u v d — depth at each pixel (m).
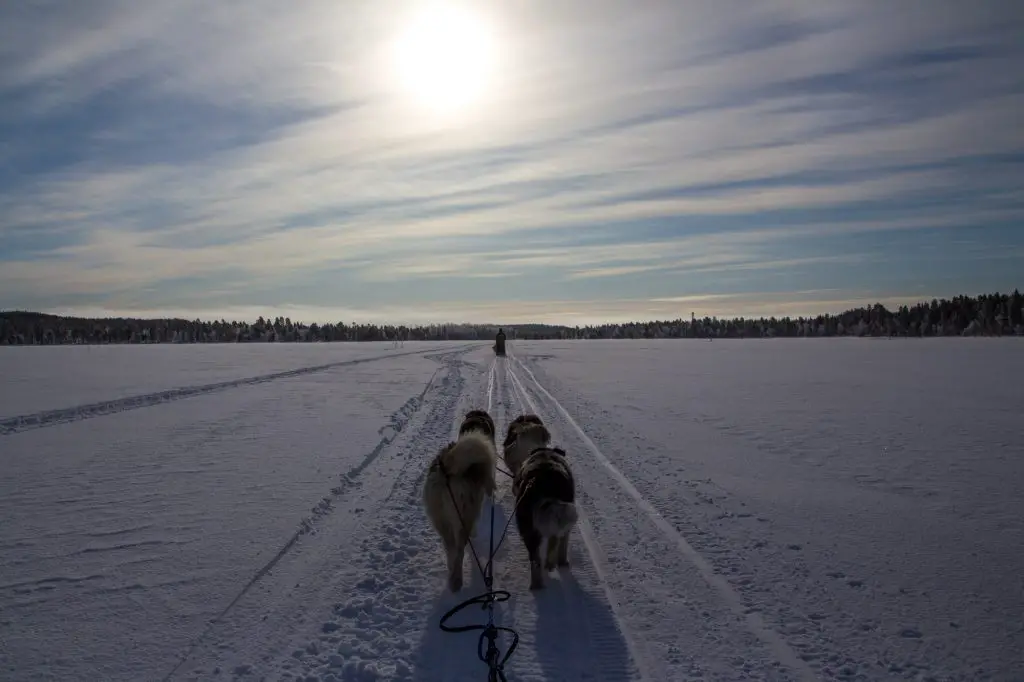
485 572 6.20
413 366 35.38
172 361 39.94
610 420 15.22
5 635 4.95
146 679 4.35
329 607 5.44
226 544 6.88
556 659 4.62
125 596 5.62
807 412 16.22
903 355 43.09
